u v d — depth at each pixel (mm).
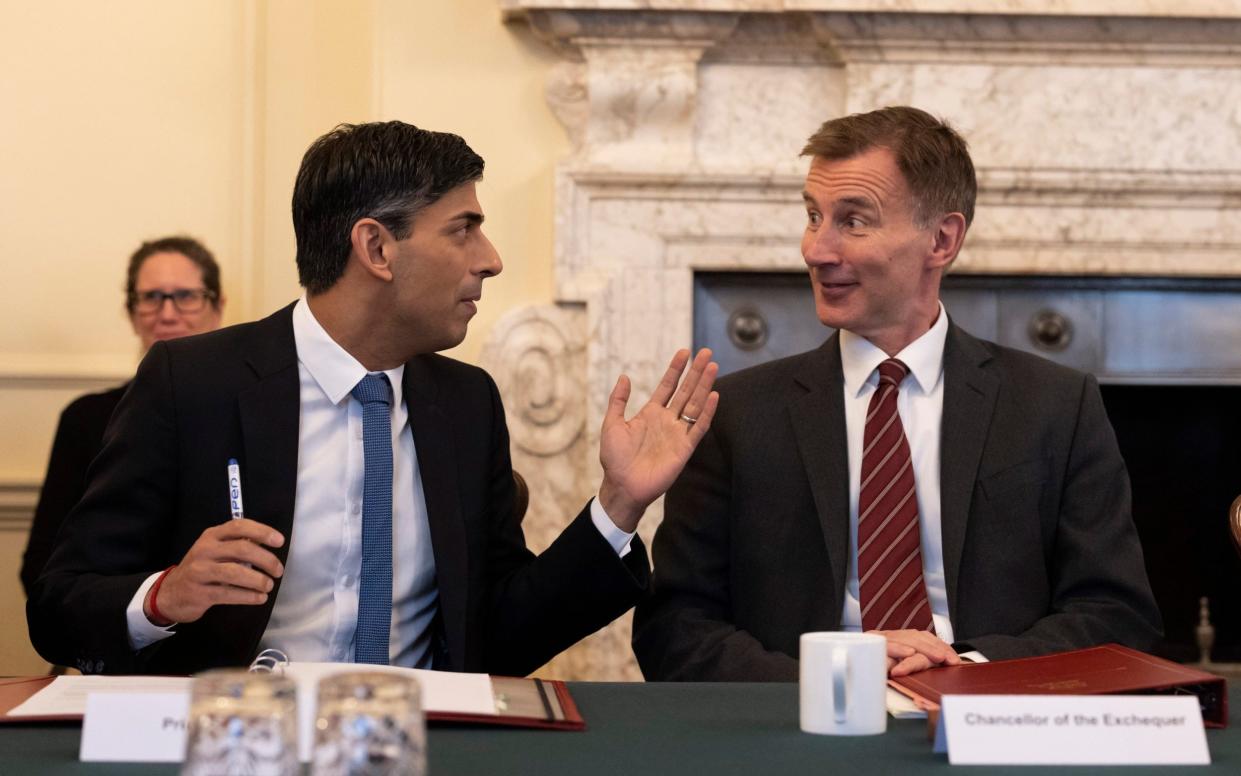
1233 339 3605
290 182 3682
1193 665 3900
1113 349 3598
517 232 3486
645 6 3336
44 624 1875
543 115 3477
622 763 1241
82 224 3678
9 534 3641
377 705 935
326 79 3648
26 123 3666
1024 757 1271
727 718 1457
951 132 2180
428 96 3461
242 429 1893
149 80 3682
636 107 3428
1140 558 2100
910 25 3389
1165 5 3355
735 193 3465
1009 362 2213
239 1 3680
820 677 1382
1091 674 1494
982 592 2061
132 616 1709
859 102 3436
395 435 1976
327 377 1939
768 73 3500
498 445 2102
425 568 1966
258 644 1863
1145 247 3498
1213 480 3893
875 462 2102
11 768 1225
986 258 3486
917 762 1266
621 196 3451
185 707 1269
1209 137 3471
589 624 1921
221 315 3404
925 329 2189
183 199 3689
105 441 1944
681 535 2184
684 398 1907
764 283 3562
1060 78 3453
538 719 1389
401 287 1913
